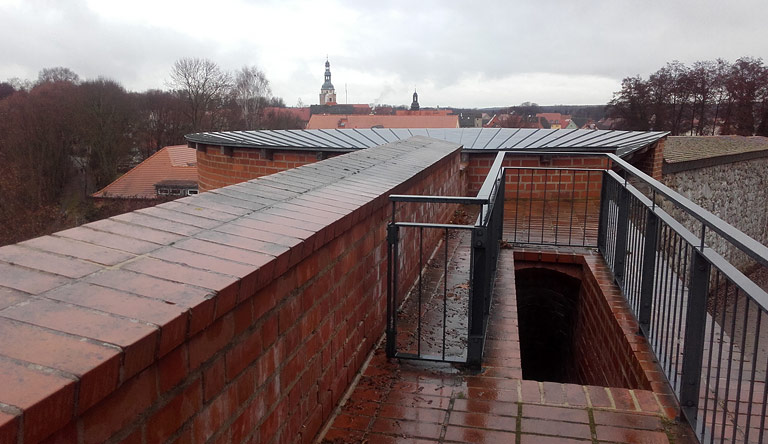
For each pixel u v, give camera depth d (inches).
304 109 3472.0
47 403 40.8
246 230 88.7
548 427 112.0
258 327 80.4
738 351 147.0
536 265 244.7
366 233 133.4
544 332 262.1
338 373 118.3
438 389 126.0
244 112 2356.1
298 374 96.9
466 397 122.7
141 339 50.6
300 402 98.5
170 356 59.2
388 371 133.8
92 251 69.8
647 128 1977.1
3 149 1412.4
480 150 375.9
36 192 1403.8
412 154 227.9
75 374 43.7
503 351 146.2
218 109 2032.5
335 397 116.8
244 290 70.2
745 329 86.6
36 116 1423.5
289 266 84.0
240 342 75.2
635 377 142.2
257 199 112.1
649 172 465.4
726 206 753.0
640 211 168.9
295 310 93.8
